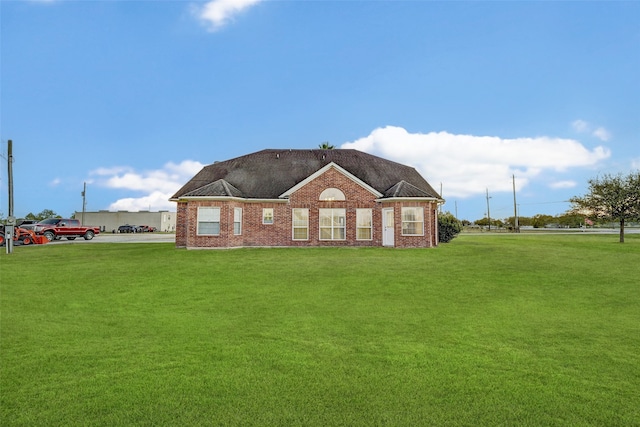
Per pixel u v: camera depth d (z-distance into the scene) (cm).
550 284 1175
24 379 502
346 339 666
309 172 2786
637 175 2928
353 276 1313
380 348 620
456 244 2712
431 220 2542
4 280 1253
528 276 1308
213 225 2391
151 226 8781
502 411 419
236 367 541
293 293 1055
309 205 2564
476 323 766
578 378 502
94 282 1216
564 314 837
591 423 396
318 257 1844
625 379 500
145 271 1421
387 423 394
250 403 436
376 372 522
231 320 793
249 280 1245
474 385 482
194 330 723
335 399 446
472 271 1410
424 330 720
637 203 2830
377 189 2647
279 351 606
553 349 614
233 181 2692
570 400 443
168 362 560
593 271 1408
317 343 645
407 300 973
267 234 2550
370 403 436
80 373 520
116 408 427
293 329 728
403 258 1794
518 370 529
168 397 451
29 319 804
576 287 1132
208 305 924
